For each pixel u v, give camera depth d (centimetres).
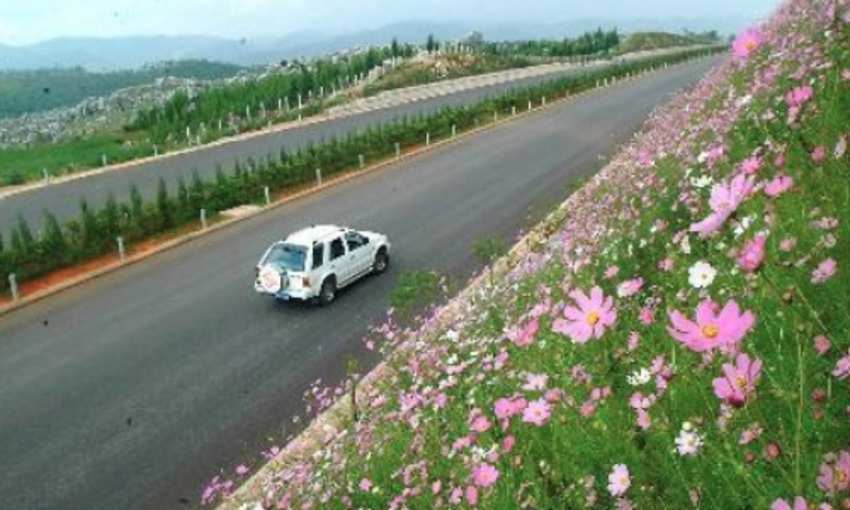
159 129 7800
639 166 1453
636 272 715
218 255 2489
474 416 571
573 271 881
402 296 1371
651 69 9444
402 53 10775
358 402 1170
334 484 707
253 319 1855
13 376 1639
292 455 1089
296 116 6556
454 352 940
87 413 1432
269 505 773
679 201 838
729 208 222
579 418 418
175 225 2823
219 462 1208
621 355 460
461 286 1859
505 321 941
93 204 3441
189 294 2103
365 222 2825
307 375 1502
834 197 429
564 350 573
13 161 6384
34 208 3444
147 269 2388
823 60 851
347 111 6794
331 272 1923
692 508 298
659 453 336
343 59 11850
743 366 201
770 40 1552
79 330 1894
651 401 339
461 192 3219
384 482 637
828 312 333
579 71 9819
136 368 1622
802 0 1723
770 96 945
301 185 3544
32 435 1368
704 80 3120
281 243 1911
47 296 2170
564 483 402
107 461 1253
